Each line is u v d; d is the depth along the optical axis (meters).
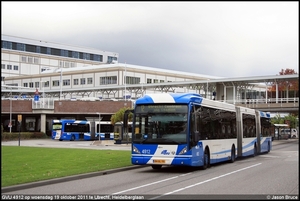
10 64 129.12
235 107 26.81
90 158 24.69
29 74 132.75
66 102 80.75
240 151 27.06
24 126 89.12
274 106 68.31
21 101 78.81
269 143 35.78
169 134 18.86
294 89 79.62
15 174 16.91
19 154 27.62
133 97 100.81
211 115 21.88
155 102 19.33
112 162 22.77
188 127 18.80
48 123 90.81
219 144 22.83
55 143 58.53
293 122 100.81
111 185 14.84
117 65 103.88
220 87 77.06
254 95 84.56
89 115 84.62
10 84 124.94
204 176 17.50
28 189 14.03
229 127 25.03
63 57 141.12
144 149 19.06
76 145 51.34
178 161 18.61
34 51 135.25
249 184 14.57
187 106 19.03
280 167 21.58
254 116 31.08
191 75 115.56
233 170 20.08
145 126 19.27
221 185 14.35
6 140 68.88
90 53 148.75
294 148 45.03
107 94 102.12
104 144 54.84
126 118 19.80
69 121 73.06
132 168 21.30
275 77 67.75
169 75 110.56
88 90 93.31
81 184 15.27
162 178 17.00
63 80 113.69
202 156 20.12
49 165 20.48
